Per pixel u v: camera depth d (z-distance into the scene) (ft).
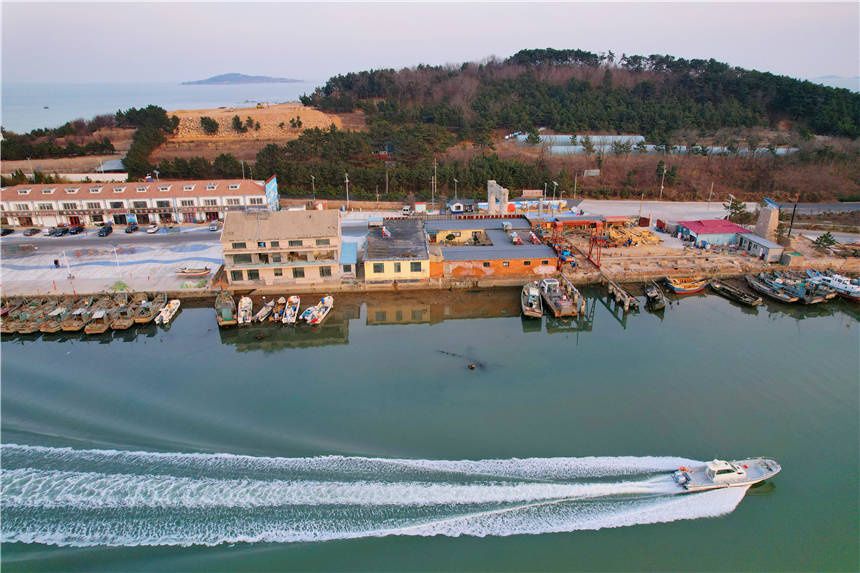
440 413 160.66
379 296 255.91
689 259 290.76
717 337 215.72
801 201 442.50
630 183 474.49
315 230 253.65
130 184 362.33
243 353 203.62
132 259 288.51
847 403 168.66
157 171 418.10
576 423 155.74
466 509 122.01
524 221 336.08
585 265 281.54
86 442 144.15
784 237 297.94
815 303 243.81
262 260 255.70
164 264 281.74
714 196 449.89
